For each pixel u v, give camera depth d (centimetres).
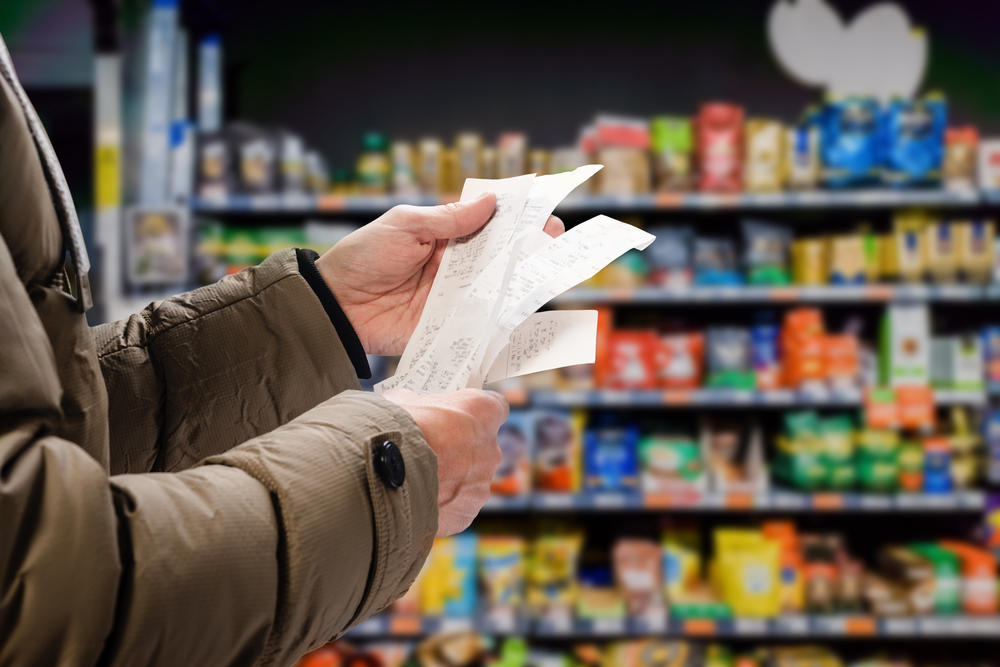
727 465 287
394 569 56
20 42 283
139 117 284
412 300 109
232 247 288
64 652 43
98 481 45
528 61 330
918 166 284
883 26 321
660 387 287
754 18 326
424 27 330
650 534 295
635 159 288
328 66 329
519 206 99
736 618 274
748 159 287
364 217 317
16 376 44
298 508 51
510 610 275
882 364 292
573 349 79
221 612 47
